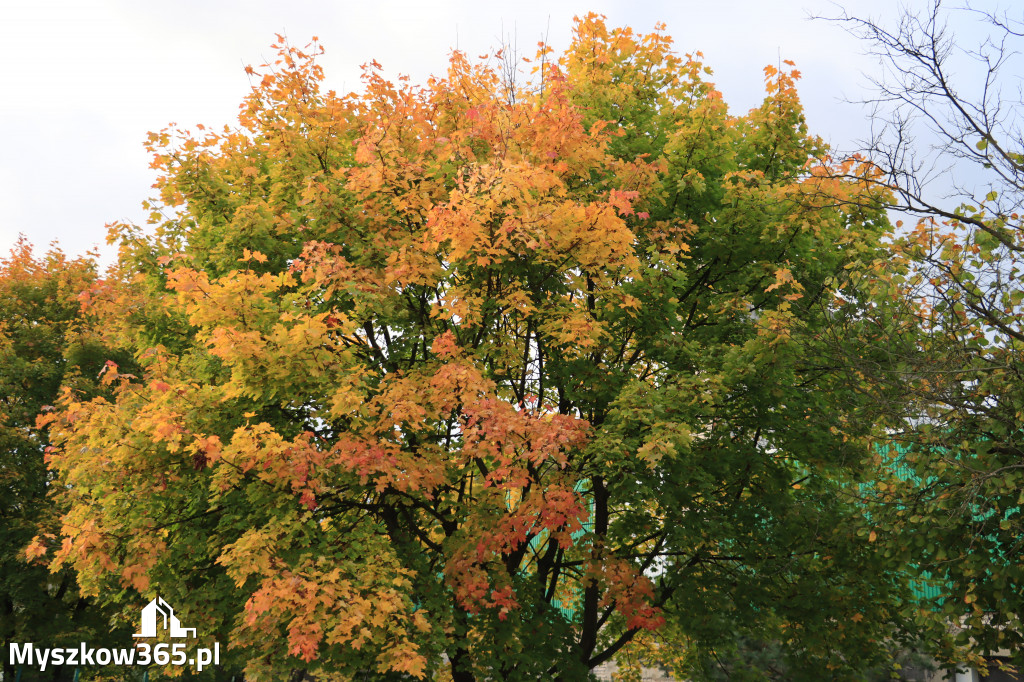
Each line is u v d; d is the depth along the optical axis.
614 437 9.25
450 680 11.26
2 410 20.56
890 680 14.32
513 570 11.14
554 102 10.76
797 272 11.97
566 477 9.92
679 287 11.31
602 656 12.24
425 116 11.98
